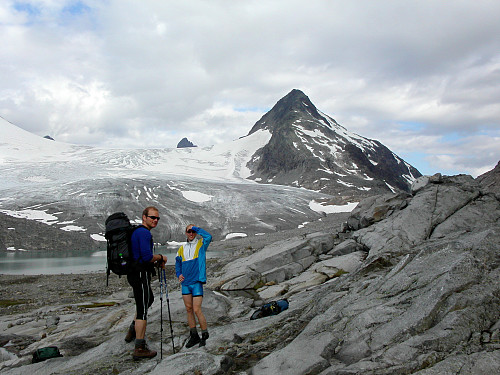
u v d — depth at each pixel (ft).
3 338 33.27
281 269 55.31
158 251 226.17
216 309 34.47
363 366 15.20
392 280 22.57
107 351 23.20
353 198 422.82
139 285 21.40
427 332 16.29
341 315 20.93
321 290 35.27
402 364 14.84
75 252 240.12
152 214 22.44
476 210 54.85
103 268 148.46
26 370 21.59
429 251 23.06
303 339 19.89
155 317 31.60
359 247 58.39
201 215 346.54
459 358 14.02
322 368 16.58
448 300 17.37
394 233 54.54
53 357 24.44
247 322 27.66
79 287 83.10
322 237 62.85
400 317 17.97
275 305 31.24
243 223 334.65
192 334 23.26
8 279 103.04
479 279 18.10
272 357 18.40
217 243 257.14
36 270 142.51
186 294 23.44
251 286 53.16
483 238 21.11
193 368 17.78
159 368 18.34
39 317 47.50
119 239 21.13
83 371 19.95
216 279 57.72
